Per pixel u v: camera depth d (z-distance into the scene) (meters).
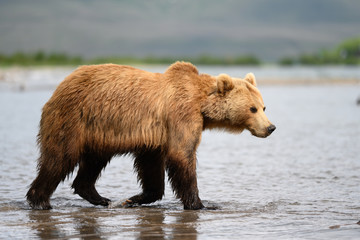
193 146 17.91
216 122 18.45
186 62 18.69
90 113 17.45
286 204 18.83
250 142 35.12
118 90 17.67
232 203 19.05
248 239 14.21
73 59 180.25
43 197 17.69
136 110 17.70
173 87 18.02
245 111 18.02
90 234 14.63
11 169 24.55
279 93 82.38
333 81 109.69
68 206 18.77
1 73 103.44
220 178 23.58
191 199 18.02
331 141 34.50
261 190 21.20
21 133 36.84
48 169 17.44
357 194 20.36
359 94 80.00
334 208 18.17
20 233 14.63
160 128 17.91
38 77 101.88
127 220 16.38
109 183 22.50
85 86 17.61
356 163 26.78
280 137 36.88
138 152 18.33
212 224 15.93
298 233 14.75
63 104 17.41
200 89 18.19
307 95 78.38
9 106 55.72
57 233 14.70
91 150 17.83
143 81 17.98
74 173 24.84
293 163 27.05
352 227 15.34
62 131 17.33
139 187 21.75
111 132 17.62
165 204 19.52
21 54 173.88
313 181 22.81
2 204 18.34
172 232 14.95
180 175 17.80
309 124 44.19
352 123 44.59
